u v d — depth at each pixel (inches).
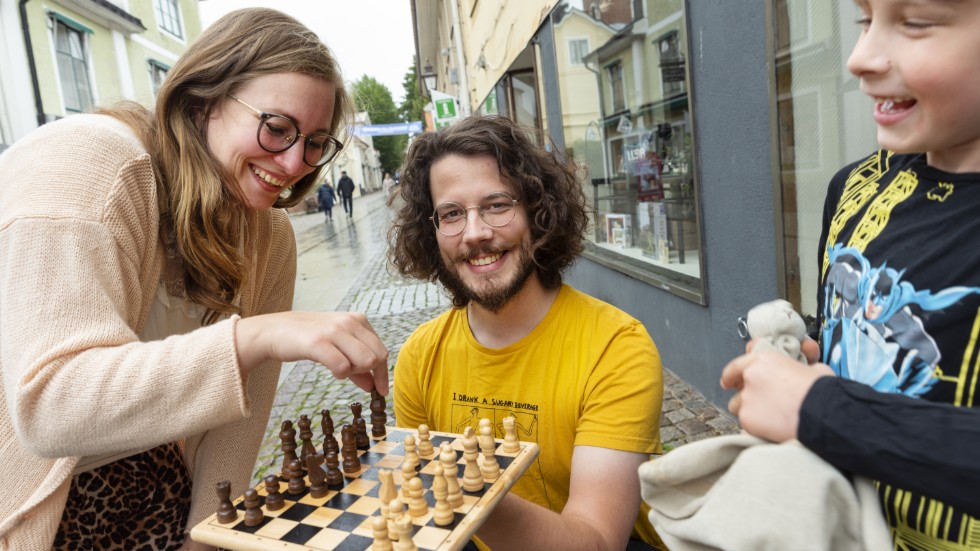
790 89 105.6
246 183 58.2
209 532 44.4
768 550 30.5
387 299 321.4
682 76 148.4
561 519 49.1
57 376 42.3
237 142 55.4
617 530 52.5
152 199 53.3
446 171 61.8
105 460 57.1
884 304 37.5
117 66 608.1
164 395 43.0
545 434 61.3
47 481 49.5
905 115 32.9
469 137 61.2
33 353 42.4
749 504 31.1
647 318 181.8
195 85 54.8
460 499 43.2
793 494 30.2
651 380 58.6
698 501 34.4
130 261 50.9
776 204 109.7
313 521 45.0
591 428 56.9
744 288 124.9
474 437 47.8
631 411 56.8
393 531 40.6
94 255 46.4
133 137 54.7
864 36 33.3
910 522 34.2
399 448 55.6
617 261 205.0
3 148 450.9
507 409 63.1
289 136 56.7
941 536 32.7
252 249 66.9
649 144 177.2
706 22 127.7
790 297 111.0
